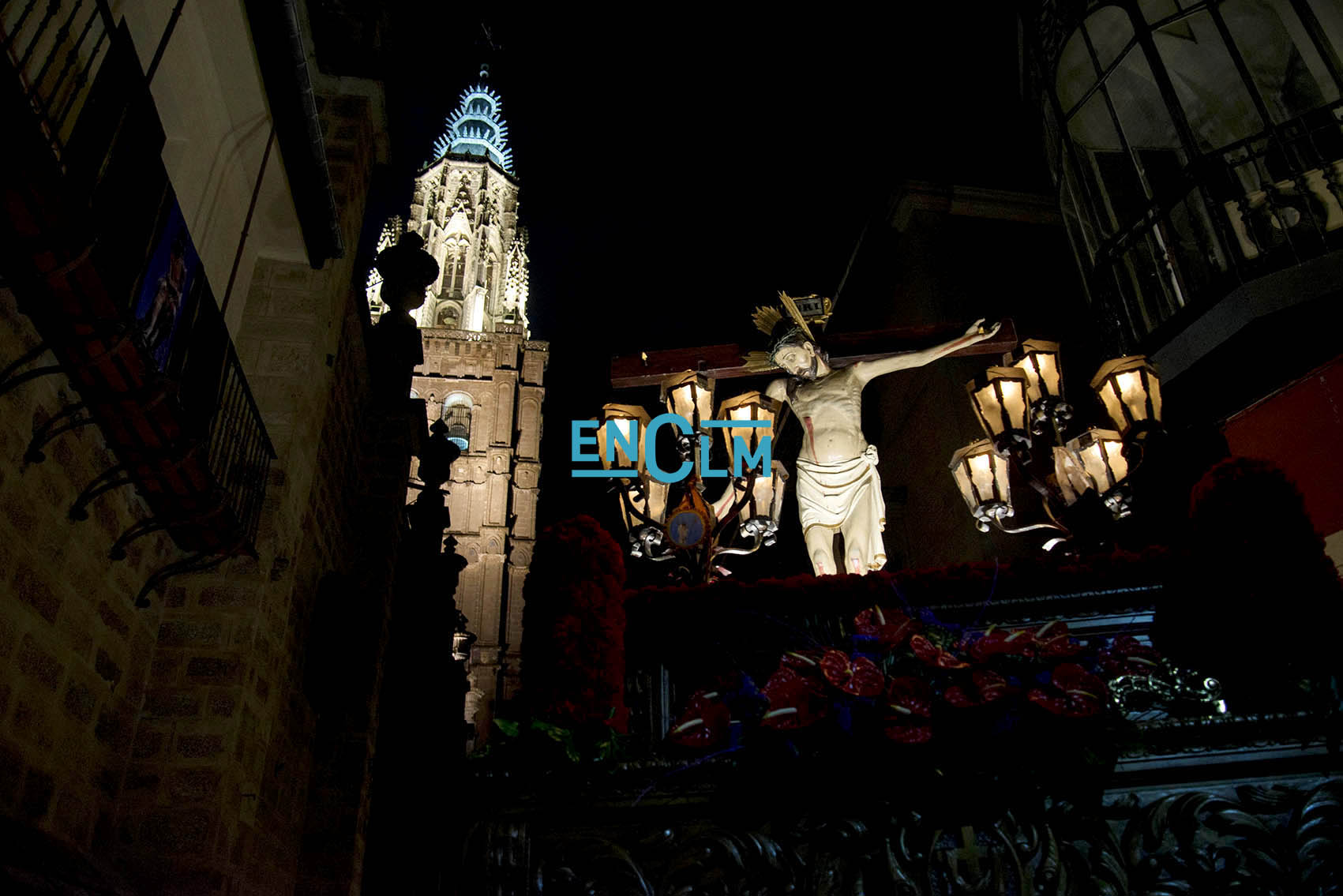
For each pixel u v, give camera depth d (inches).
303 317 450.6
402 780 561.3
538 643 246.4
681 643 265.1
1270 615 228.5
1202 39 503.8
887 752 221.9
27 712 267.3
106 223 278.5
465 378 2539.4
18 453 258.1
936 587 264.2
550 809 229.3
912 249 698.2
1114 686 238.7
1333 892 204.7
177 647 362.0
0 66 193.0
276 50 361.1
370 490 593.0
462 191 2997.0
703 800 228.5
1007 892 211.6
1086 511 372.8
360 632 479.2
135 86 281.3
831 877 217.9
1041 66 573.0
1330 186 422.6
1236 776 218.1
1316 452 414.3
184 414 271.6
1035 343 398.3
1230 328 425.1
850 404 384.5
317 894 452.8
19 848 237.1
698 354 414.3
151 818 332.2
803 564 657.0
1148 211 505.0
